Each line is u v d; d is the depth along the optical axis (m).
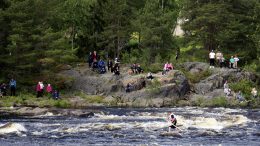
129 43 156.88
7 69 112.12
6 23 113.56
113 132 61.09
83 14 144.88
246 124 69.44
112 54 142.12
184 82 112.94
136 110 92.06
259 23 142.50
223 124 69.44
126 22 141.62
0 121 71.00
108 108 96.19
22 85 112.88
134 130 62.88
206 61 138.25
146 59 138.25
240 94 109.62
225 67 123.81
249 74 120.94
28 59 111.19
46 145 51.19
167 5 185.38
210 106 105.00
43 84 111.06
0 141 53.56
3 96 102.62
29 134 58.97
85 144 51.94
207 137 57.41
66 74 119.75
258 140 55.41
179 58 141.62
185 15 142.25
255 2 143.38
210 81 116.62
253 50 139.88
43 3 120.12
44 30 117.06
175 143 52.81
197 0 142.12
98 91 113.31
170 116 63.53
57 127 65.06
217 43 140.75
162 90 108.75
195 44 144.75
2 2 117.56
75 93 113.12
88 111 81.88
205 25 137.75
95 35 141.12
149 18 141.00
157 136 57.94
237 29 136.75
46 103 97.06
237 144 52.62
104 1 143.62
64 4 145.62
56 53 112.88
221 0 140.50
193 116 77.50
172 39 144.50
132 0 177.00
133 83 110.75
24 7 114.56
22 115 79.44
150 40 138.88
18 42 109.50
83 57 141.38
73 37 146.25
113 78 115.06
